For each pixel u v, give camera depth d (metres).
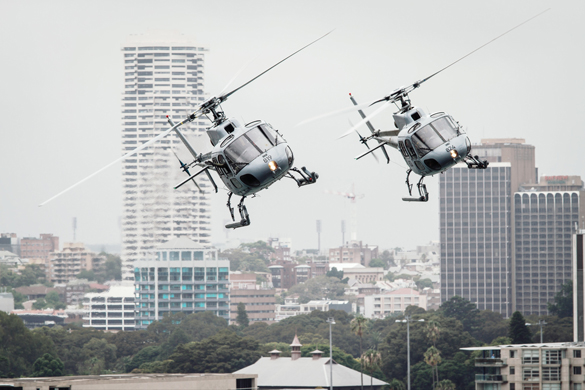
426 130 88.75
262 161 81.50
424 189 91.50
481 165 90.00
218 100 86.69
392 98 92.06
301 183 83.75
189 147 88.44
